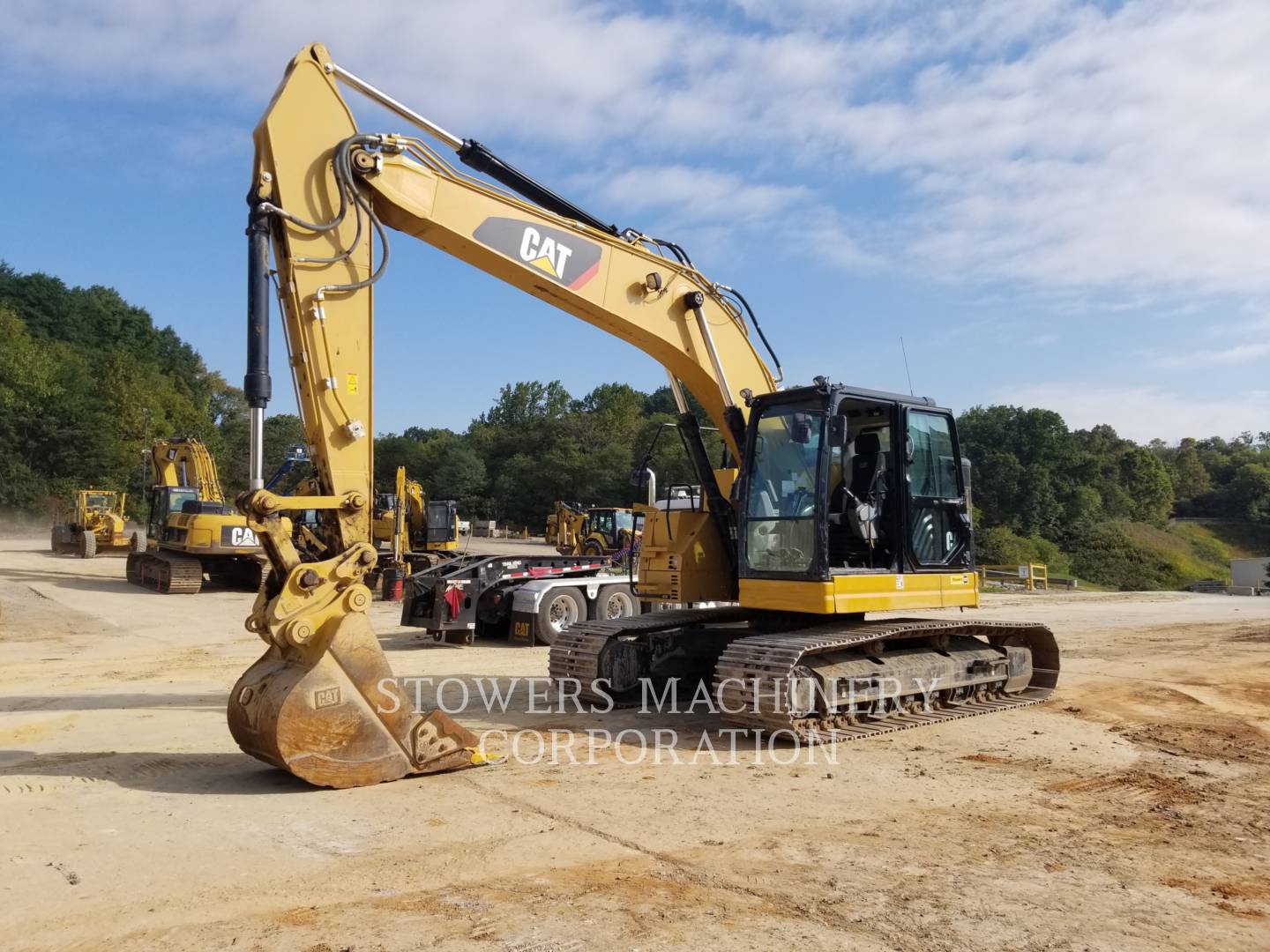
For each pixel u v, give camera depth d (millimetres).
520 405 109625
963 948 3939
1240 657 14023
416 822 5562
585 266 7934
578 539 35594
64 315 88625
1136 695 10531
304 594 6242
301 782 6414
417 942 3912
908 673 8625
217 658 13070
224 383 98688
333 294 6613
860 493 8758
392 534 26062
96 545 33719
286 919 4152
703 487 9180
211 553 22484
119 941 3904
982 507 72938
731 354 8969
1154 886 4707
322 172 6656
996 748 7793
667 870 4832
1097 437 93125
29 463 60562
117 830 5355
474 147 7410
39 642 14734
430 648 14250
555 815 5734
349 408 6621
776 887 4613
